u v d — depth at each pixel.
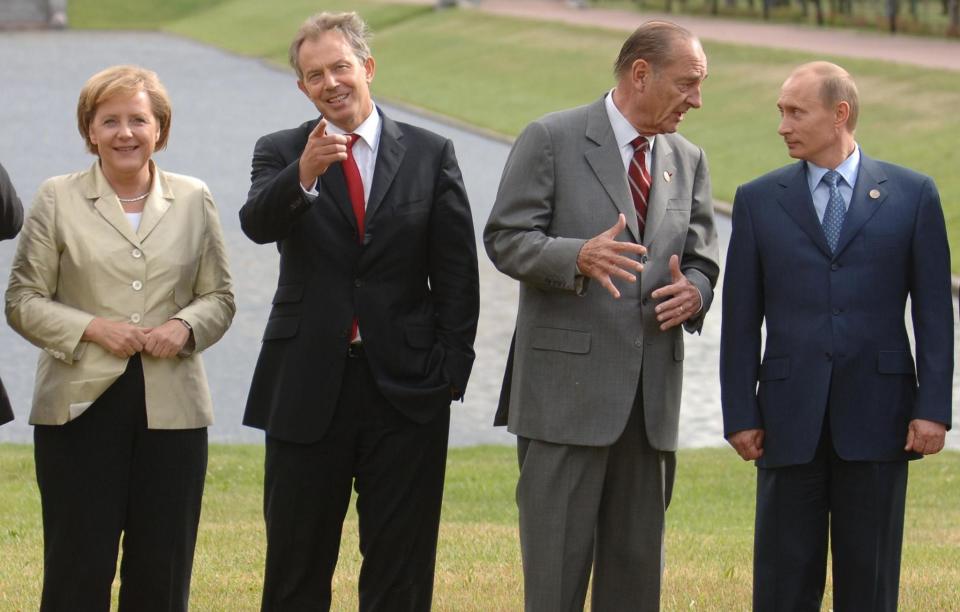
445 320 9.59
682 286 9.24
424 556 9.62
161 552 9.15
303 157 8.84
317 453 9.36
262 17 94.69
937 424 9.12
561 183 9.43
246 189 39.22
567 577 9.43
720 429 20.70
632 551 9.64
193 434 9.20
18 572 11.76
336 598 11.17
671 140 9.73
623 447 9.54
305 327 9.33
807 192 9.41
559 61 65.62
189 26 97.31
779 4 78.00
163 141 9.30
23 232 9.12
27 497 15.75
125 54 80.38
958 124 42.62
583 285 9.12
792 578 9.42
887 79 49.69
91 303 9.07
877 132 43.16
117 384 9.01
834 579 9.52
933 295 9.27
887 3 67.19
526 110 56.00
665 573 12.00
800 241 9.36
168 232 9.21
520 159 9.48
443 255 9.59
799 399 9.29
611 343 9.38
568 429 9.36
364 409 9.40
